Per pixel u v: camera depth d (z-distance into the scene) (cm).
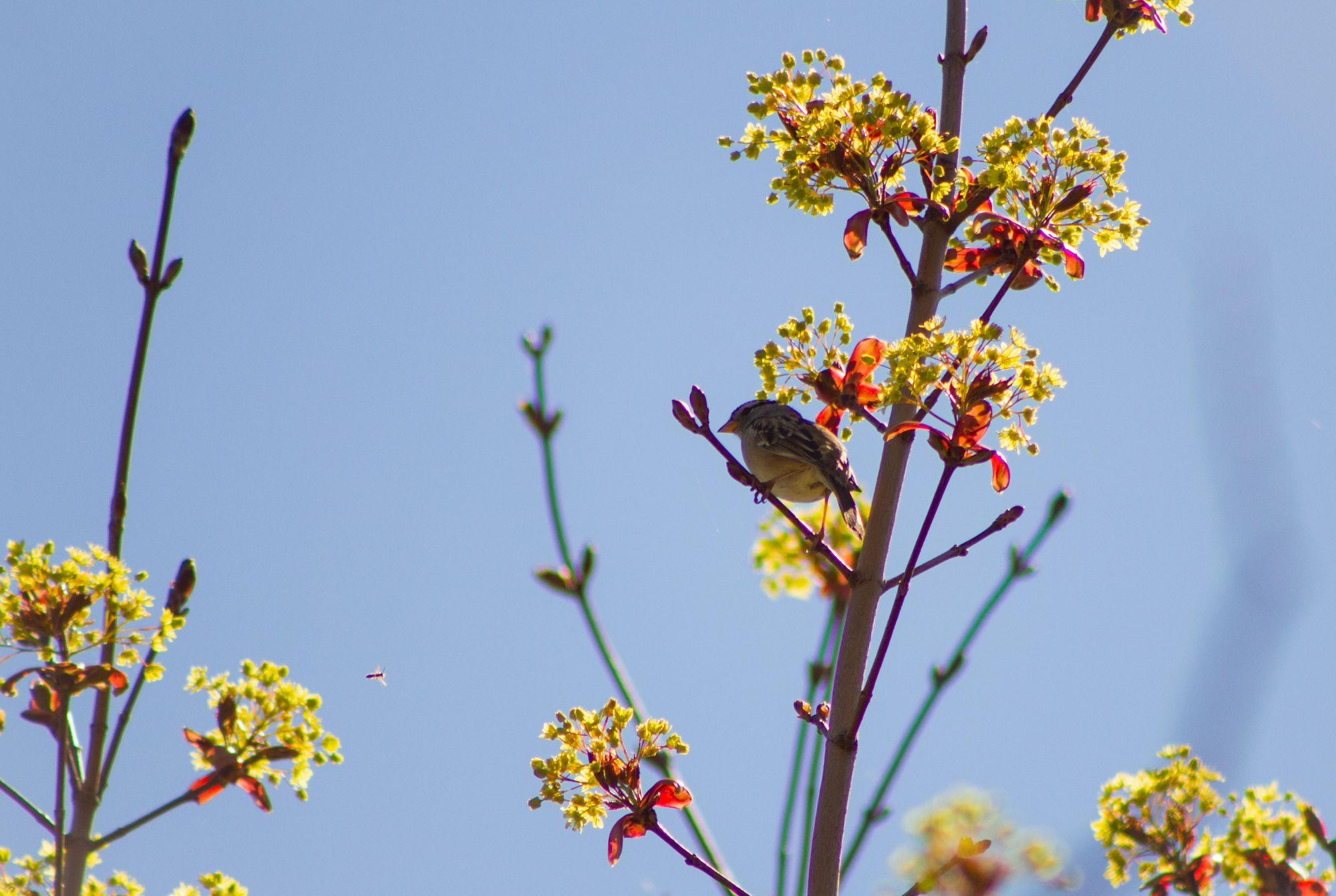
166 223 877
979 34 1032
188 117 874
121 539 909
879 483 945
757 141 1009
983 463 864
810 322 1016
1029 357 863
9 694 844
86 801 849
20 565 898
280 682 956
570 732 934
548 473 1027
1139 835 1045
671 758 936
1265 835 1047
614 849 892
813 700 1059
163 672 878
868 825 884
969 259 1063
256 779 921
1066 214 1012
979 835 645
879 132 976
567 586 995
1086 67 1049
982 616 961
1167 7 1066
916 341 863
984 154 978
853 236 990
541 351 1055
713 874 877
